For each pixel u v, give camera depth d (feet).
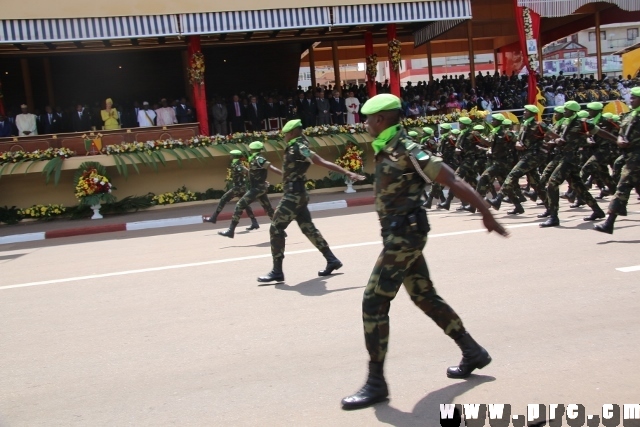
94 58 79.05
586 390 13.92
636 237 29.01
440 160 12.97
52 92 77.87
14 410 15.12
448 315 14.70
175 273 29.22
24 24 53.26
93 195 54.34
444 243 31.30
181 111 63.62
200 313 22.17
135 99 81.41
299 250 32.42
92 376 16.99
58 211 55.36
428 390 14.43
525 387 14.26
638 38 167.43
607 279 22.48
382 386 13.87
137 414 14.37
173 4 56.34
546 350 16.37
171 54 81.66
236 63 84.12
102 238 45.06
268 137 58.29
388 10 60.13
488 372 15.24
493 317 19.26
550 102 81.56
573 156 33.01
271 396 14.73
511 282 23.00
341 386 14.99
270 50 84.53
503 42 103.91
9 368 18.11
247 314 21.57
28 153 53.26
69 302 25.27
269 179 61.87
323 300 22.52
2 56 71.72
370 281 13.87
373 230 37.93
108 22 55.01
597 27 89.40
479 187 41.01
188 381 16.08
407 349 17.08
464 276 24.35
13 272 33.24
